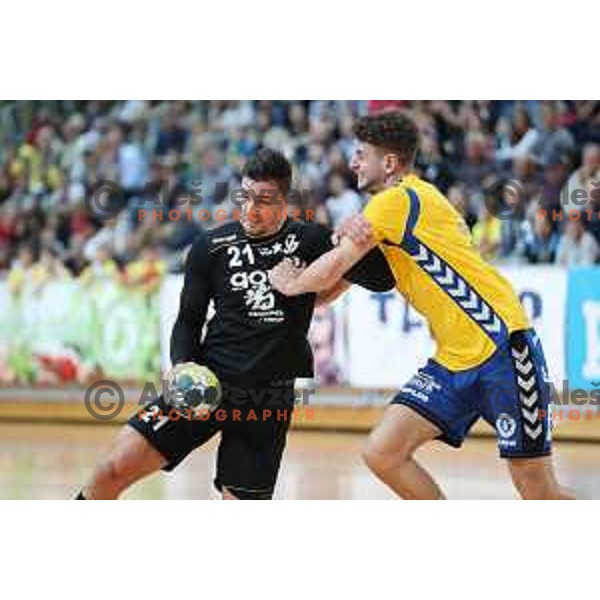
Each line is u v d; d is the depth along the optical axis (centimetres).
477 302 1827
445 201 1884
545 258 4175
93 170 4844
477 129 4397
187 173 4744
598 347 3916
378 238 1816
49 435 4209
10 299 4647
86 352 4519
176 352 1833
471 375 1825
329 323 4181
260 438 1833
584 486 2925
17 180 4931
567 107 4369
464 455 3656
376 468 1859
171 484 2977
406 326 4088
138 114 4897
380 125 1897
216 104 4822
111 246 4659
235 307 1842
